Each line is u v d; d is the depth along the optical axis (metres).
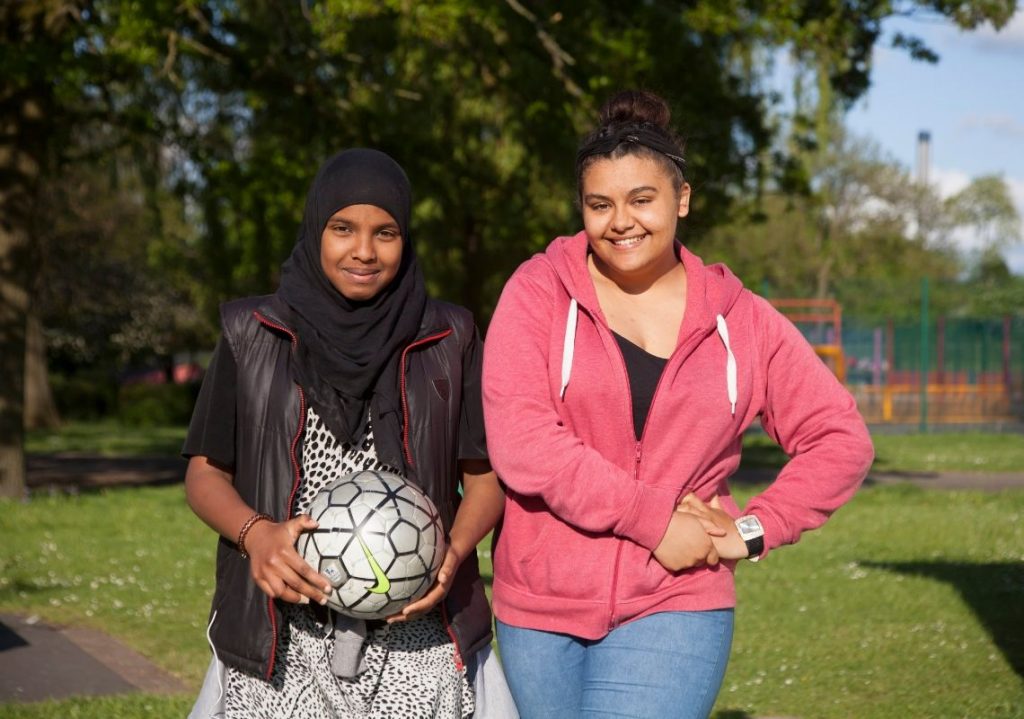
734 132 16.20
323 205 3.05
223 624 3.07
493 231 18.67
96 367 40.56
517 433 3.11
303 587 2.86
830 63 15.98
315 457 3.12
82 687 6.23
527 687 3.24
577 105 15.01
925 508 14.09
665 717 3.10
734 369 3.19
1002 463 20.58
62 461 20.55
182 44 14.48
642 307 3.29
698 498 3.18
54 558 10.19
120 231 35.59
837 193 58.09
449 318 3.27
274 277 20.45
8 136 14.52
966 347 34.91
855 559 10.52
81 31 13.58
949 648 7.28
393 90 16.83
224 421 3.12
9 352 14.48
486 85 17.20
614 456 3.18
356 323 3.08
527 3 14.80
